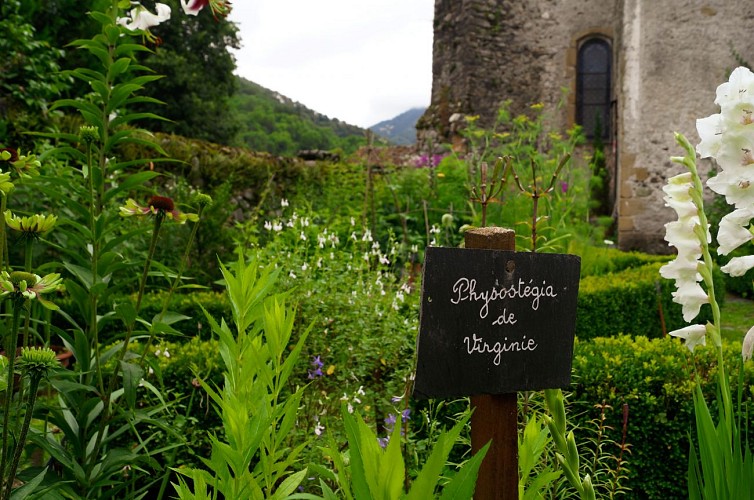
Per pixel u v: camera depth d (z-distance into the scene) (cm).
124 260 231
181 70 1966
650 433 300
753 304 898
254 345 152
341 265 429
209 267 598
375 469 95
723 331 694
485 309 154
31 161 195
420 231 802
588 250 771
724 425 161
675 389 298
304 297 348
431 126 1549
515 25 1555
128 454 204
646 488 300
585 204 922
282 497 137
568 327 167
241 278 158
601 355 331
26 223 153
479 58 1516
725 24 1225
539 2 1569
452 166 946
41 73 692
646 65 1246
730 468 157
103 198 229
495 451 155
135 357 241
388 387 310
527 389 158
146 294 486
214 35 2158
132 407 197
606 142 1548
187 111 2003
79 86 846
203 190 782
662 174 1238
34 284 123
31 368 119
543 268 163
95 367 217
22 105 652
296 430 265
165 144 749
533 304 161
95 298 214
